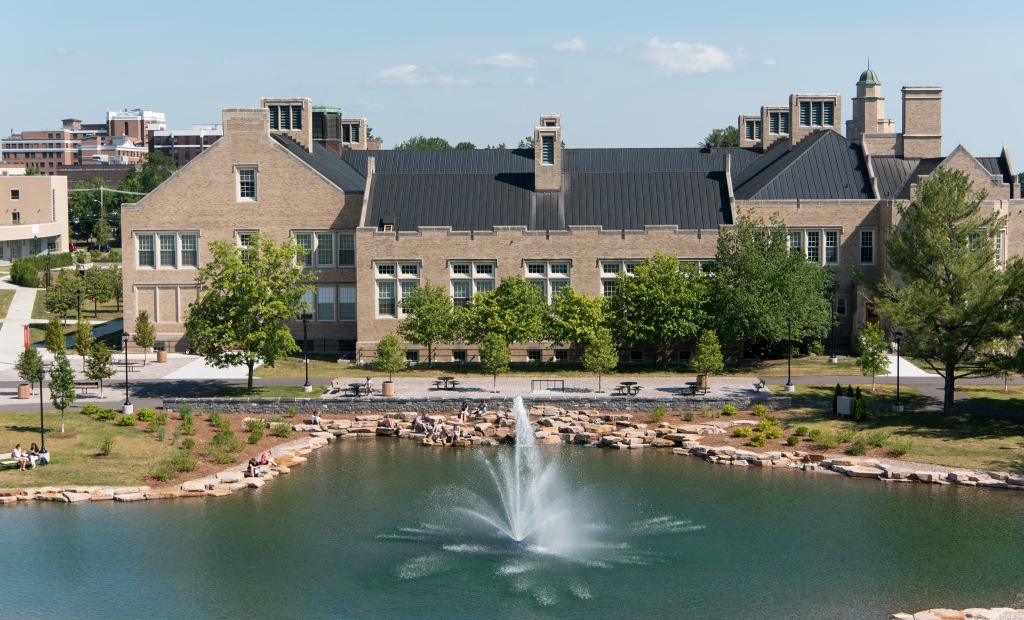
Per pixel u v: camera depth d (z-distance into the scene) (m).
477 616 47.53
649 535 57.28
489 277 102.25
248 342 86.38
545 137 106.31
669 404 81.94
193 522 59.00
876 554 54.06
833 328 99.81
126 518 59.41
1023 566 52.31
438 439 76.75
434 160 133.62
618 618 47.22
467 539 57.00
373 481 67.12
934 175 89.06
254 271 87.94
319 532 57.66
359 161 133.75
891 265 82.00
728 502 62.53
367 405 82.25
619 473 69.00
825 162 110.62
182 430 74.56
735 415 80.31
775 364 97.75
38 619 47.00
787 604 48.50
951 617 46.47
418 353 100.56
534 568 52.94
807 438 74.00
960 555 53.75
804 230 104.56
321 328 109.12
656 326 95.19
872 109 136.00
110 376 90.12
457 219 105.12
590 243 101.50
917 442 72.06
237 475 65.94
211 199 108.69
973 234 83.25
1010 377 91.38
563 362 99.75
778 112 131.75
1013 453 69.31
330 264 108.88
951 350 75.88
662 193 106.44
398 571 52.56
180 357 105.00
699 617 47.25
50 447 70.19
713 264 99.38
